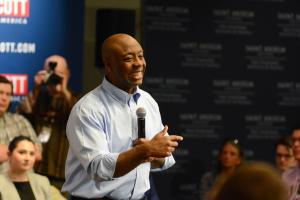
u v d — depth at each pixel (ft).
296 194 27.09
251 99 34.12
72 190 13.99
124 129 13.73
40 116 28.32
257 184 5.58
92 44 32.86
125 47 13.62
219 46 33.63
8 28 28.84
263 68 34.22
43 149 27.94
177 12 33.04
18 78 28.89
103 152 13.23
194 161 33.32
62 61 28.81
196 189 33.17
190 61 33.30
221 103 33.76
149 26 32.81
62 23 29.32
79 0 29.48
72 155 13.85
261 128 34.24
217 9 33.55
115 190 13.71
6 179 23.62
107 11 29.66
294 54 34.60
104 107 13.64
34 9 29.04
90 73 32.86
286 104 34.55
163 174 32.86
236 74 33.91
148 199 14.37
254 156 34.22
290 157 29.86
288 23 34.47
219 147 33.65
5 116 26.25
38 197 23.85
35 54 29.07
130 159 12.83
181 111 33.27
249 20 33.99
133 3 33.35
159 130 14.57
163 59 32.99
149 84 32.94
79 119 13.50
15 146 23.71
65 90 28.58
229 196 5.61
